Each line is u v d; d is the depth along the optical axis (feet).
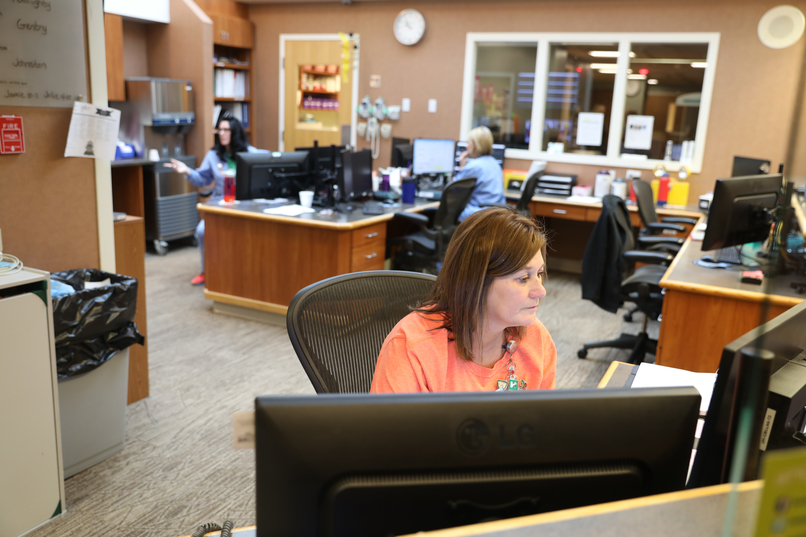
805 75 1.63
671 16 17.62
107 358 7.47
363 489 2.07
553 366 4.15
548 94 20.15
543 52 19.38
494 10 19.69
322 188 15.15
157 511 6.91
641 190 14.34
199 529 3.24
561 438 2.19
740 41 16.97
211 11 21.88
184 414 9.18
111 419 7.85
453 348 3.76
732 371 2.41
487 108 21.18
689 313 8.61
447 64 20.63
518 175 19.69
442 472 2.12
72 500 7.01
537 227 3.62
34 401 6.31
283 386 10.30
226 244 13.47
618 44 18.48
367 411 2.06
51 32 7.28
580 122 19.79
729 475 2.40
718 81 17.40
